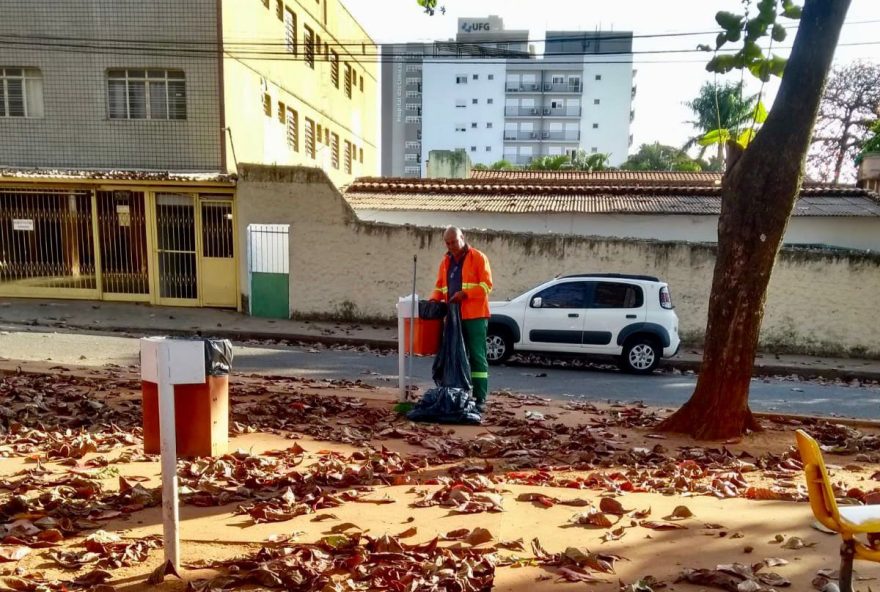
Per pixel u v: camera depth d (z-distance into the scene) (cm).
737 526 414
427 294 1617
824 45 598
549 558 359
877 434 724
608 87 8388
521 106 8519
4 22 1772
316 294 1647
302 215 1630
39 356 1098
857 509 304
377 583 324
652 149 5778
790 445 655
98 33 1777
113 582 324
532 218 1783
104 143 1814
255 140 2039
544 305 1295
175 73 1806
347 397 811
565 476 530
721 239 662
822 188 1922
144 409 403
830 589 318
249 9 1959
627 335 1264
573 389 1096
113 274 1712
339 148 3130
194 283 1708
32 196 1681
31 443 570
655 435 688
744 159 638
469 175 2452
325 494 455
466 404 710
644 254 1553
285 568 335
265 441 605
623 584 329
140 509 424
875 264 1487
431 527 404
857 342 1505
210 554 359
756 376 1367
